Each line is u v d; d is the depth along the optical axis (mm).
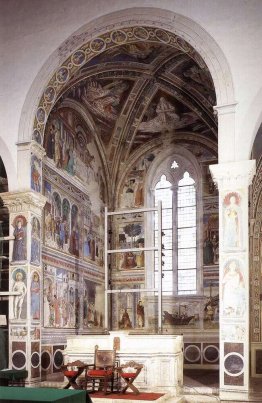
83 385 13586
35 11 15938
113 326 22094
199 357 20516
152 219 22609
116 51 17062
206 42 13734
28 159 15367
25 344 14586
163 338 13469
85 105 20547
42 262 16891
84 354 13992
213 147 21766
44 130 16312
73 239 19547
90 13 15281
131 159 22828
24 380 14297
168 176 22562
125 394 12719
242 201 12781
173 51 17562
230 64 13398
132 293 22141
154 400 11898
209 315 20766
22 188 15234
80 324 19578
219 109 13281
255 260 21562
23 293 14852
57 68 15555
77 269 19688
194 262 21594
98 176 22281
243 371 12125
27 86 15656
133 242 22516
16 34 16047
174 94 20141
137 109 21234
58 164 18578
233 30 13570
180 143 22359
